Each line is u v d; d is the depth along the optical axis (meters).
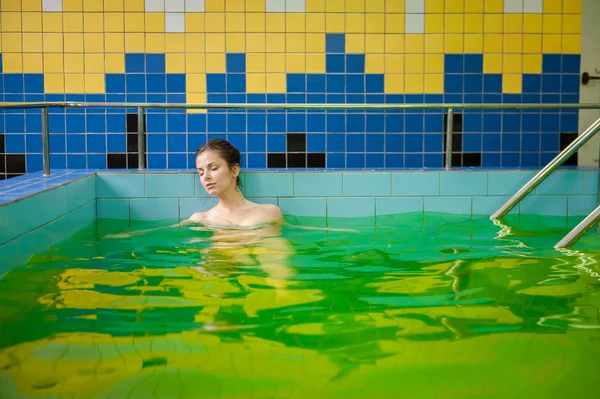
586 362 1.52
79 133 5.02
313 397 1.34
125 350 1.59
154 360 1.53
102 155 5.04
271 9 5.00
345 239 3.18
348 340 1.67
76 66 4.98
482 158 5.17
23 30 4.93
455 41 5.07
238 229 3.46
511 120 5.15
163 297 2.06
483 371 1.47
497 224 3.71
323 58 5.05
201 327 1.77
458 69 5.10
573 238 2.96
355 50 5.05
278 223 3.69
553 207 4.12
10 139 5.00
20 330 1.74
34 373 1.45
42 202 2.81
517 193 3.90
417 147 5.13
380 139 5.12
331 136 5.10
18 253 2.48
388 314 1.89
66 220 3.24
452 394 1.35
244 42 5.02
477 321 1.83
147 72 5.00
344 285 2.24
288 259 2.67
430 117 5.11
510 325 1.79
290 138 5.09
